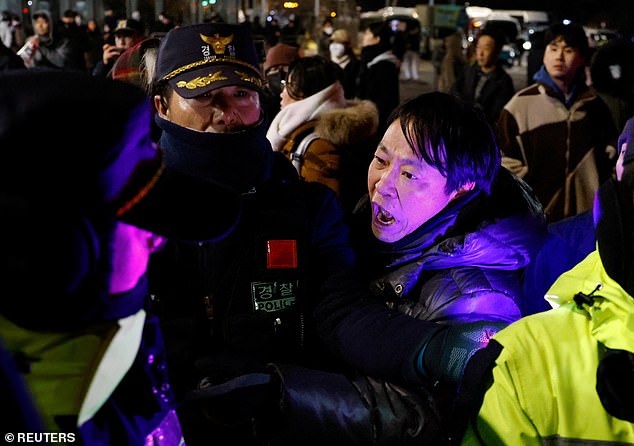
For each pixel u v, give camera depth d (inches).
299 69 136.4
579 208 167.6
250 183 67.7
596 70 189.2
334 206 73.3
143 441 47.2
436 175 67.4
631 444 49.1
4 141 35.7
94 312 39.8
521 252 69.7
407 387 61.0
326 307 67.0
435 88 544.4
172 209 41.8
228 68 67.7
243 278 65.3
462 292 67.5
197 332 64.9
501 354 52.2
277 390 60.2
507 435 51.2
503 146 169.8
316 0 685.3
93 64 370.0
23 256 35.5
